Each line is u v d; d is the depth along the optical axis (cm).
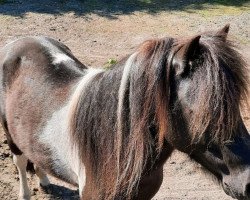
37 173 465
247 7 1106
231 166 242
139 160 271
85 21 955
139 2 1093
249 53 832
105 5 1056
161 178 320
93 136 294
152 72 252
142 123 262
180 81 244
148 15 1013
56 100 343
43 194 473
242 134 242
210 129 233
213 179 265
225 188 250
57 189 479
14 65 387
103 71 308
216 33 253
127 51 834
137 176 277
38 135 353
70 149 321
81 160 310
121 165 282
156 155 277
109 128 285
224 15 1039
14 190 477
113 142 284
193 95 236
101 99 288
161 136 254
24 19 943
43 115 349
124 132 275
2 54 407
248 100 241
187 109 240
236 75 234
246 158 238
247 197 240
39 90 357
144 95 259
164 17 1008
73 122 307
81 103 301
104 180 297
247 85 239
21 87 372
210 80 230
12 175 499
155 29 937
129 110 270
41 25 921
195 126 234
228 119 228
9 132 402
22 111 367
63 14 984
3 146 544
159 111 249
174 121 249
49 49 386
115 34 903
